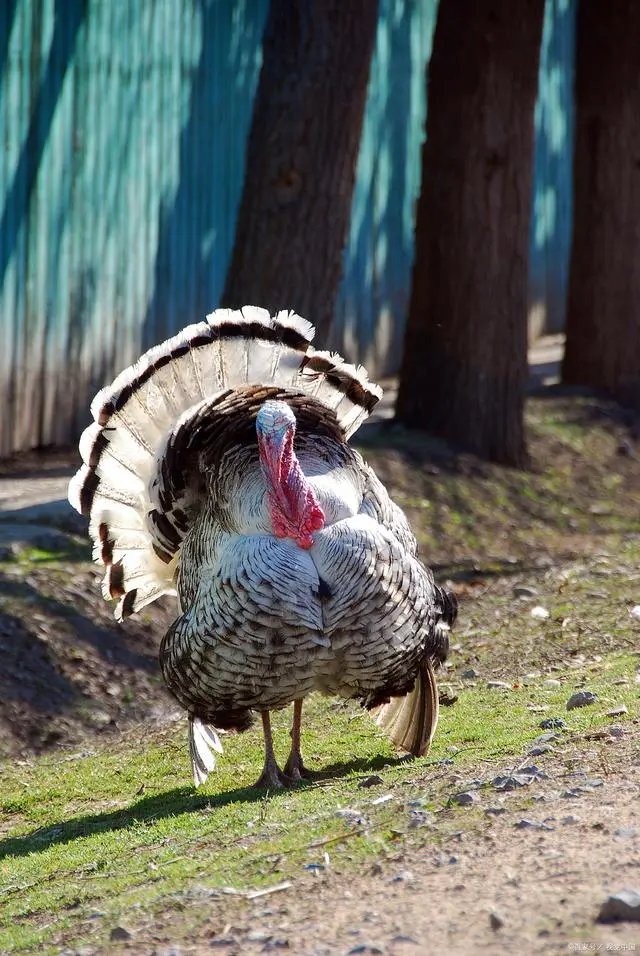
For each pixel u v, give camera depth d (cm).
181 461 1221
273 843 895
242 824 991
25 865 1050
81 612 1800
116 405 1264
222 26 3159
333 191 2242
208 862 887
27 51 2633
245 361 1288
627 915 639
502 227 2747
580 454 2922
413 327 2819
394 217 3816
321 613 1073
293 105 2205
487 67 2697
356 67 2227
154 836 1031
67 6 2714
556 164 4578
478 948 632
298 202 2219
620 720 1114
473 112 2709
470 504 2530
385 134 3750
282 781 1178
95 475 1281
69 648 1719
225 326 1279
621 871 707
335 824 907
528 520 2553
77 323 2825
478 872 743
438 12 2745
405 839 835
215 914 762
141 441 1277
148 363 1266
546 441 2928
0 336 2631
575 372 3325
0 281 2622
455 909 691
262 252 2231
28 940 810
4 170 2606
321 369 1313
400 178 3825
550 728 1145
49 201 2723
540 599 1931
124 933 754
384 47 3709
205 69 3122
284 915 735
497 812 856
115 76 2858
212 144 3169
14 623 1709
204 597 1109
